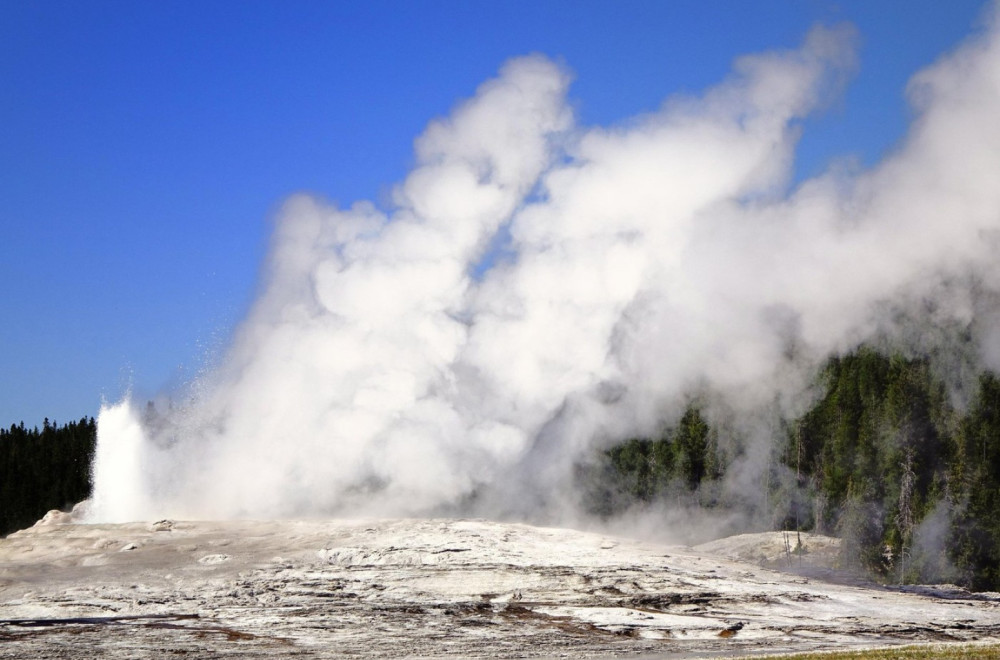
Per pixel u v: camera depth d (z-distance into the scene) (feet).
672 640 152.97
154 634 148.05
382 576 189.06
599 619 164.76
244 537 221.87
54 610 162.81
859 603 187.11
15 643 141.18
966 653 132.46
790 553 301.63
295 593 176.86
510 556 205.05
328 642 145.89
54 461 393.09
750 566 220.43
